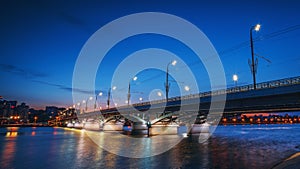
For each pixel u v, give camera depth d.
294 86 27.89
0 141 51.25
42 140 53.59
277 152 32.12
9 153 32.16
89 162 25.06
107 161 25.59
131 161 25.55
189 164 23.69
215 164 23.58
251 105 34.78
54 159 27.06
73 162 25.11
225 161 25.25
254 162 24.52
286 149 35.44
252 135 68.44
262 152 32.28
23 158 27.89
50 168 22.34
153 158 27.48
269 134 72.75
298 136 63.41
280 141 48.81
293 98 28.97
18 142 48.66
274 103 31.30
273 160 25.64
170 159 26.72
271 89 30.70
